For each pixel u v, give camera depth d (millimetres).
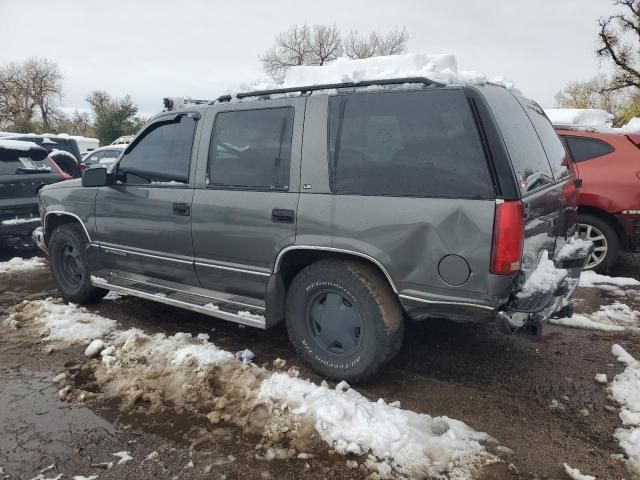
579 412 2973
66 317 4480
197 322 4414
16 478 2428
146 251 4121
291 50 36031
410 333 4117
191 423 2875
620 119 23344
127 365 3541
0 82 48219
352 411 2855
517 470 2457
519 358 3693
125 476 2443
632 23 21844
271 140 3373
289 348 3869
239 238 3482
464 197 2660
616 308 4707
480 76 3117
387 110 2955
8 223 6586
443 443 2625
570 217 3730
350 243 3008
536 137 3336
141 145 4156
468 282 2672
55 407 3059
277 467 2500
